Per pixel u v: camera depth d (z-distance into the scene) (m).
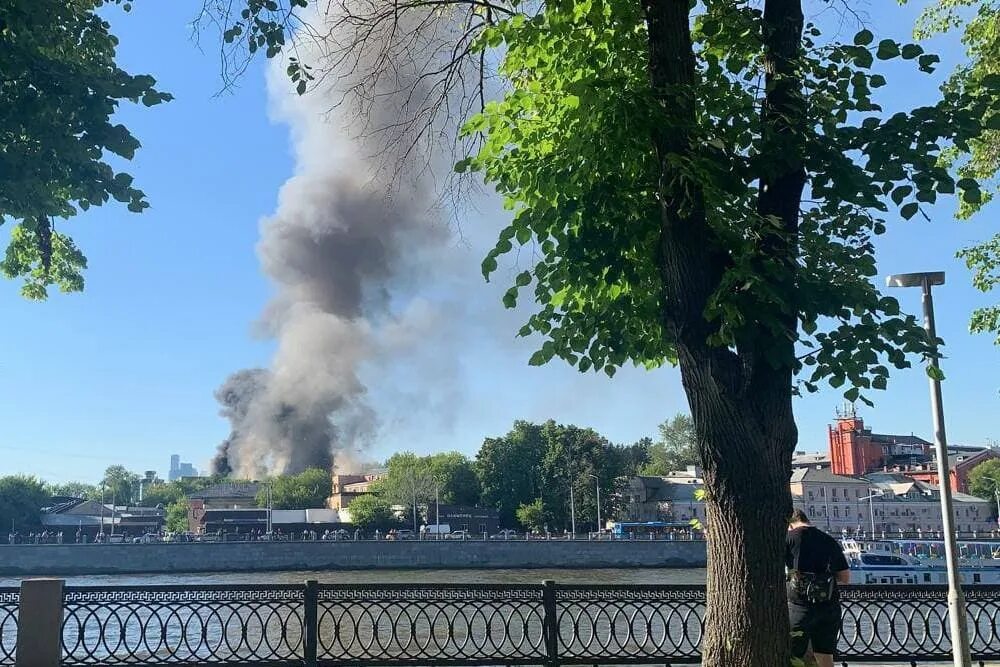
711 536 5.97
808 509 146.25
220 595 9.26
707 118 6.87
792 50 6.51
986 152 13.60
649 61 6.42
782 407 5.99
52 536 117.88
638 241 6.71
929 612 9.72
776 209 6.31
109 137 9.87
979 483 153.62
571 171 6.63
